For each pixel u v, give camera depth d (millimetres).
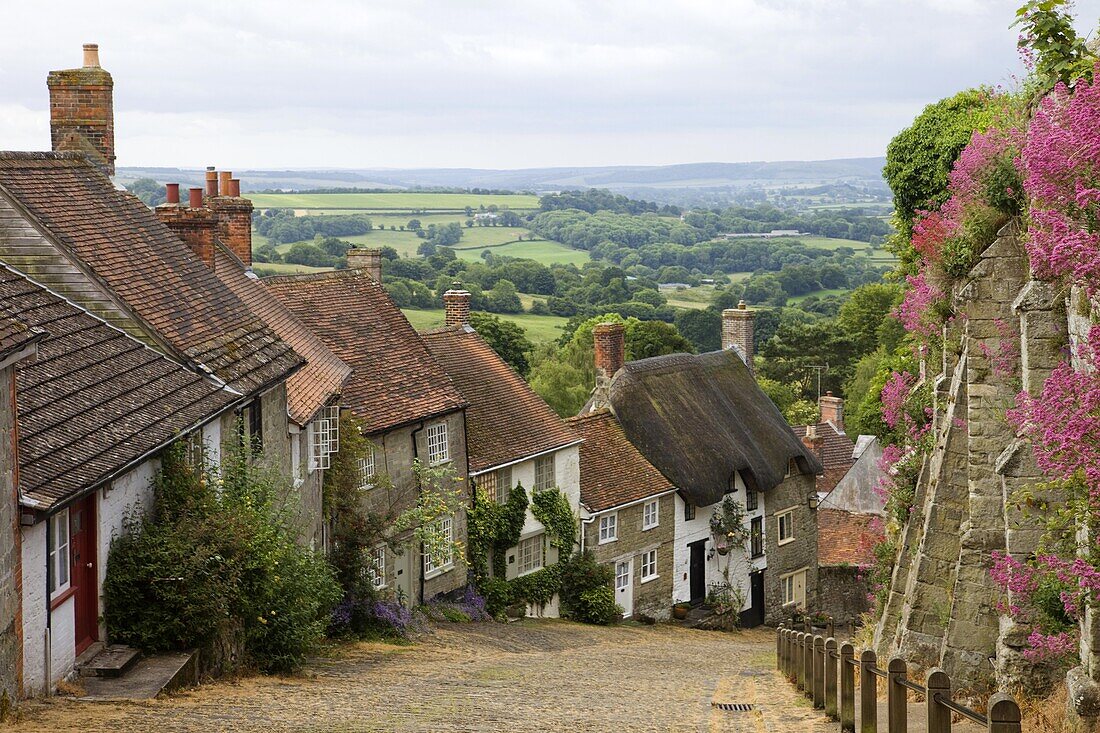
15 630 11562
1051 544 12828
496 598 33219
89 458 13766
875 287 87375
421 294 100062
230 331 20953
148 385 17062
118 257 19812
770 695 15609
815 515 45312
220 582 15070
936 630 16719
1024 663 13477
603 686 17234
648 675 19891
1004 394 15516
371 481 27891
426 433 31062
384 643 23766
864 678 10430
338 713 12195
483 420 34781
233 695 13617
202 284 22156
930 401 20703
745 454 41156
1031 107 15445
